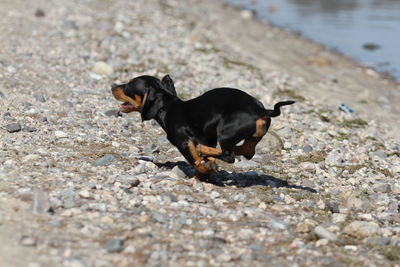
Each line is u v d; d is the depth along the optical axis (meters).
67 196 9.91
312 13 40.03
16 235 8.36
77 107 15.77
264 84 20.47
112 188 10.50
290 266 8.37
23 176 10.66
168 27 27.30
